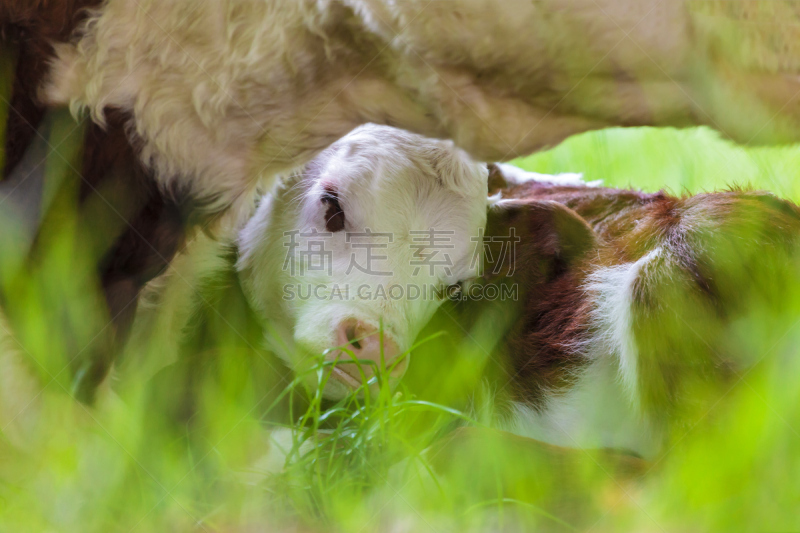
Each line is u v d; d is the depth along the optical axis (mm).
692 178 9734
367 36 4652
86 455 4672
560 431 6492
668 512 4551
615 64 4273
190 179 5125
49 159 5109
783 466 4500
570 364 6527
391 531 4582
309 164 6867
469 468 5031
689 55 4234
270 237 6766
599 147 10859
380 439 5078
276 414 6043
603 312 6500
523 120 4625
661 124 4602
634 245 6641
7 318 4930
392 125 5031
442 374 6465
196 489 4793
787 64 4270
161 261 5336
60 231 5047
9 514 4395
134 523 4457
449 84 4547
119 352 5277
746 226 5887
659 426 5797
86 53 4992
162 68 4938
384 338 5980
